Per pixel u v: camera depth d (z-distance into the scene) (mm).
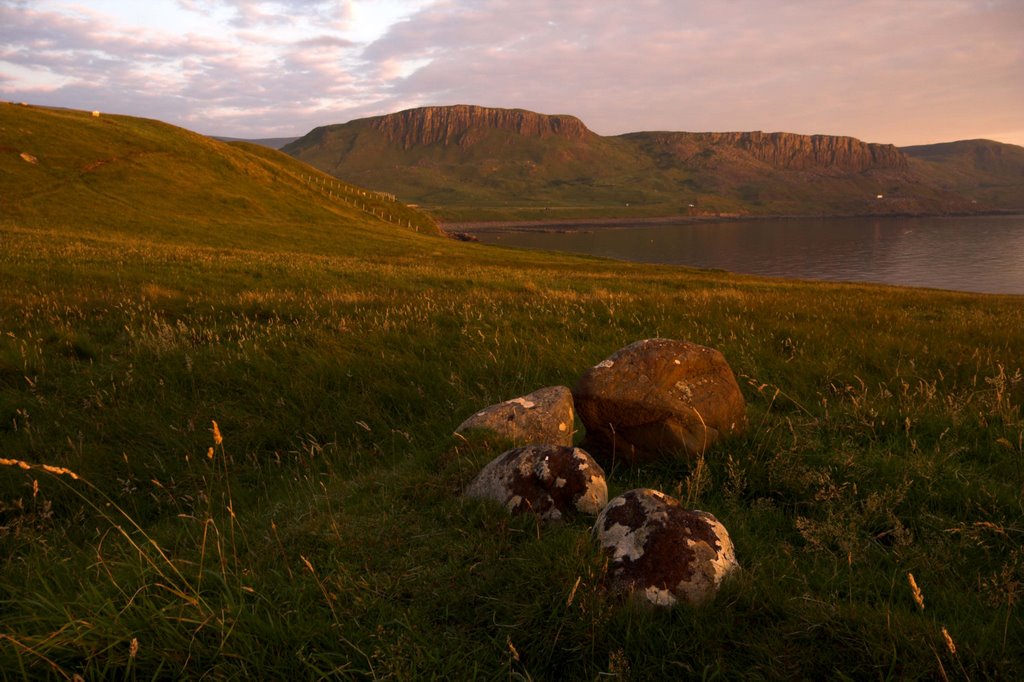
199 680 2576
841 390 7844
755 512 4160
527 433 5199
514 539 3547
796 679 2516
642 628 2744
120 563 3348
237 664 2627
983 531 3717
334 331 10438
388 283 20672
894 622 2705
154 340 9359
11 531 4676
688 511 3346
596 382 5090
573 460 3971
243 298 14086
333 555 3453
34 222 49625
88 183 69500
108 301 13023
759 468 4676
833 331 11414
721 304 14500
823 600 3008
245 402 7504
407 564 3355
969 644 2637
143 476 5746
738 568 3143
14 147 73188
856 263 181375
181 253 25875
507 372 8367
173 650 2660
